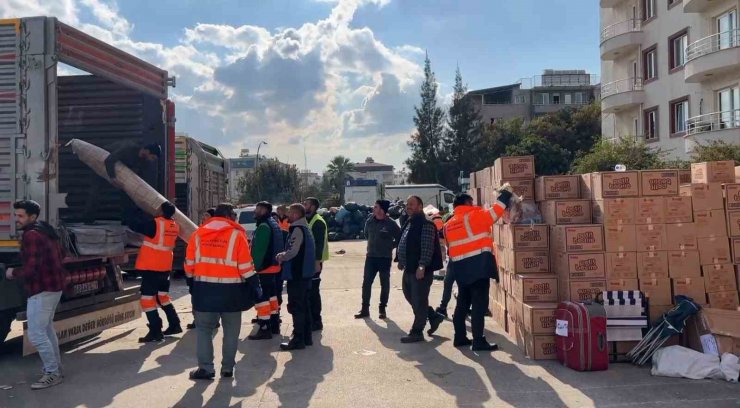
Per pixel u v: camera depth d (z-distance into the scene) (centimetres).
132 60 859
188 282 693
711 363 639
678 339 695
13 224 668
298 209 792
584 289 712
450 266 973
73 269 774
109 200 925
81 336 771
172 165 978
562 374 661
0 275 677
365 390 625
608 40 3044
